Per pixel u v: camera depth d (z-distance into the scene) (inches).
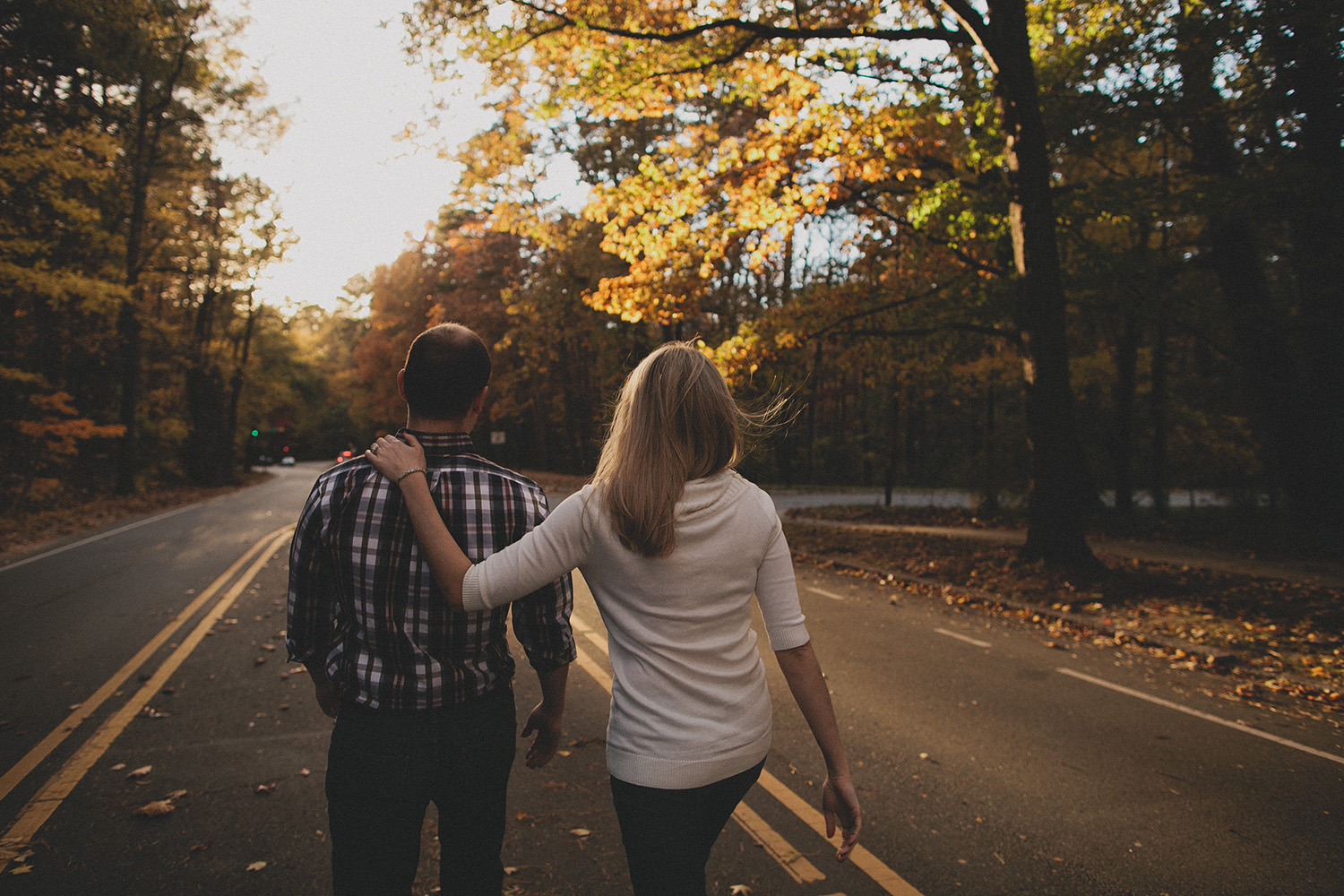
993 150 439.8
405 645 68.9
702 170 431.2
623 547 64.6
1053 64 442.9
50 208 698.8
